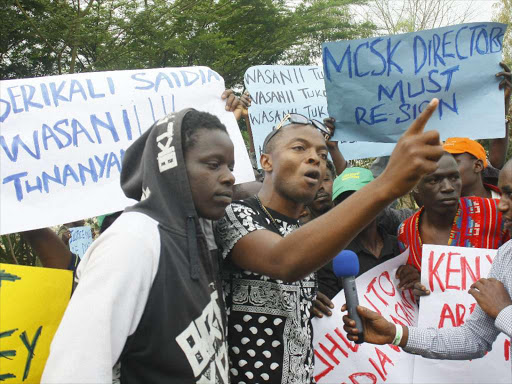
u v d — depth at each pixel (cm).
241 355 205
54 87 270
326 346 289
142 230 156
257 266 187
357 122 335
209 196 173
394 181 151
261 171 461
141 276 152
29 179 254
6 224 244
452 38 326
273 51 1650
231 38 1570
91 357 140
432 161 150
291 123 222
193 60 1492
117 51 1344
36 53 1316
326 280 306
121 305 147
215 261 191
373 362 290
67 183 261
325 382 287
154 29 1334
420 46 328
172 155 168
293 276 172
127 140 276
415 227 311
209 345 165
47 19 1230
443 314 284
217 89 300
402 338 247
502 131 321
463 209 301
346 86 333
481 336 249
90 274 149
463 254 288
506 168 238
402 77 329
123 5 1305
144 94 285
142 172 174
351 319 228
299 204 222
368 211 155
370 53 329
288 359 206
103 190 266
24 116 260
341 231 158
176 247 163
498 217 296
